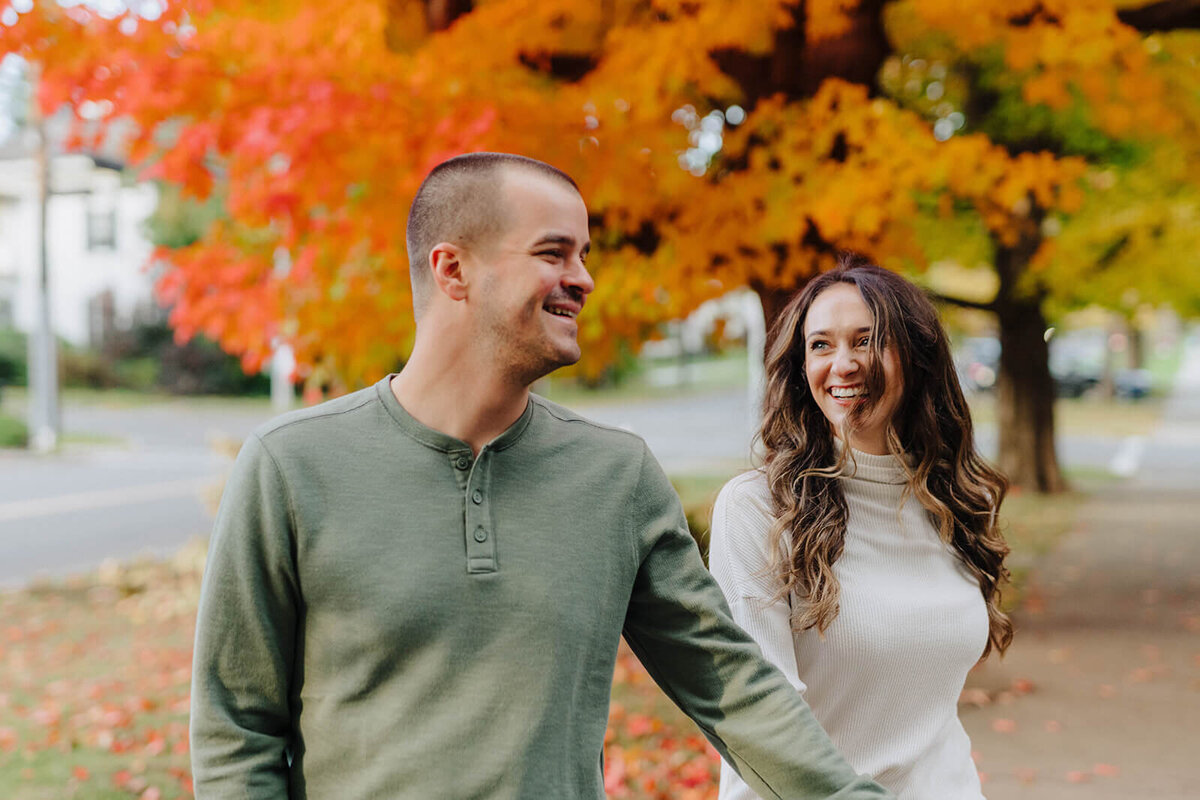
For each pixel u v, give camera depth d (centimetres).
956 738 206
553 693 144
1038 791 434
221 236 593
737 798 190
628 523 159
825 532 199
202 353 3516
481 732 141
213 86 485
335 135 468
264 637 145
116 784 437
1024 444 1525
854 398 207
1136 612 777
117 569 953
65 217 3550
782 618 198
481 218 149
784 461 208
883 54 602
